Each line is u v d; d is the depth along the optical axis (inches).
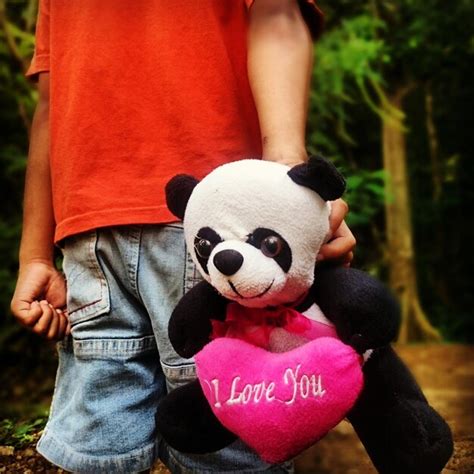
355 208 221.0
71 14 59.4
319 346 41.0
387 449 43.3
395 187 269.1
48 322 59.9
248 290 40.0
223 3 56.0
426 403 43.9
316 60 202.8
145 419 56.3
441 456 42.5
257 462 53.9
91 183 56.0
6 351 166.9
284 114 50.0
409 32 242.8
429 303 314.8
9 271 177.9
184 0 55.6
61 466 56.2
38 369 165.8
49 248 63.3
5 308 170.9
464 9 237.6
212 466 54.1
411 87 263.6
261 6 52.5
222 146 54.8
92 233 56.1
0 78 171.9
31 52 169.2
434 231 319.0
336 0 223.0
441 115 302.7
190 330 45.1
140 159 55.2
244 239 40.7
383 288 41.2
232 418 41.7
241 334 43.5
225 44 55.7
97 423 55.3
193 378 53.7
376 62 235.1
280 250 40.5
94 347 56.1
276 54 51.6
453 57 254.4
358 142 283.3
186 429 46.0
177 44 55.4
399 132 267.6
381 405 43.3
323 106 205.6
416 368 174.4
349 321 40.8
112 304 55.9
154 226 54.3
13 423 85.0
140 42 56.1
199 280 53.3
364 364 43.3
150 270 54.7
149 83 55.6
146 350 57.0
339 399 40.5
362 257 281.3
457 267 317.4
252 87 52.1
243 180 41.1
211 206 41.6
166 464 57.4
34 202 63.5
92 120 56.3
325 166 40.8
